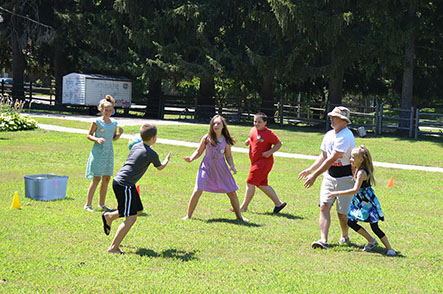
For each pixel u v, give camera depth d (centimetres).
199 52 3462
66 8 3919
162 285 535
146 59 3400
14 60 4169
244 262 633
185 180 1297
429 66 3441
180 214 895
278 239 754
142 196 1057
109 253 640
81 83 3506
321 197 726
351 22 2956
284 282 561
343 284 565
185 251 669
